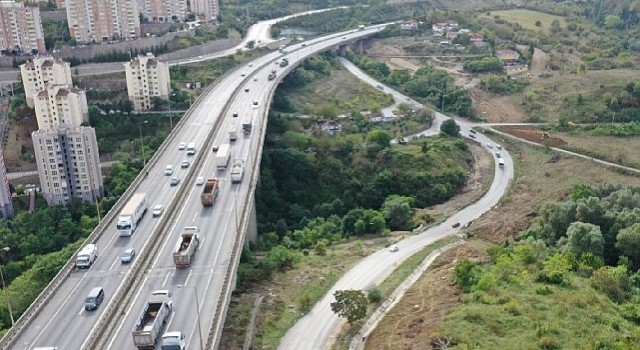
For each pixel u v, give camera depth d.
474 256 131.25
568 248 122.62
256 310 111.06
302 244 153.38
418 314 102.38
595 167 198.75
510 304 93.56
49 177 198.00
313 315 111.00
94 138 199.62
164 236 123.38
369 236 160.25
